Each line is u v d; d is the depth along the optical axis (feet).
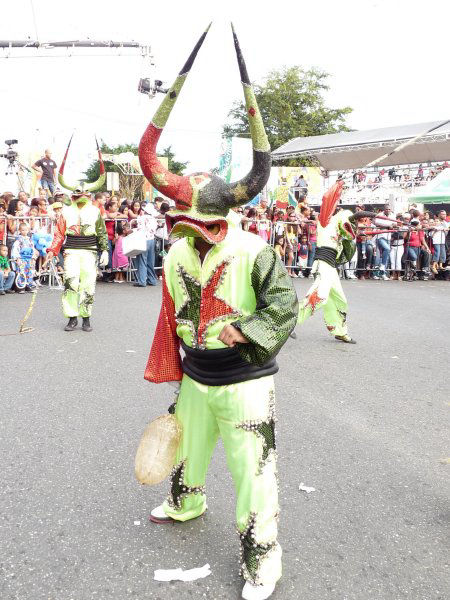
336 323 24.50
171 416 9.07
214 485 11.56
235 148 69.36
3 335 23.99
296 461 12.85
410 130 81.71
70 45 79.46
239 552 9.06
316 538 9.84
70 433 13.93
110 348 22.20
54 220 38.17
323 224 22.99
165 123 7.38
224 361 8.03
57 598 8.18
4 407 15.56
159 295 35.99
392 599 8.37
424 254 52.21
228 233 8.12
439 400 17.54
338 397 17.51
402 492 11.60
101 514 10.38
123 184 92.89
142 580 8.61
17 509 10.47
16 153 59.36
